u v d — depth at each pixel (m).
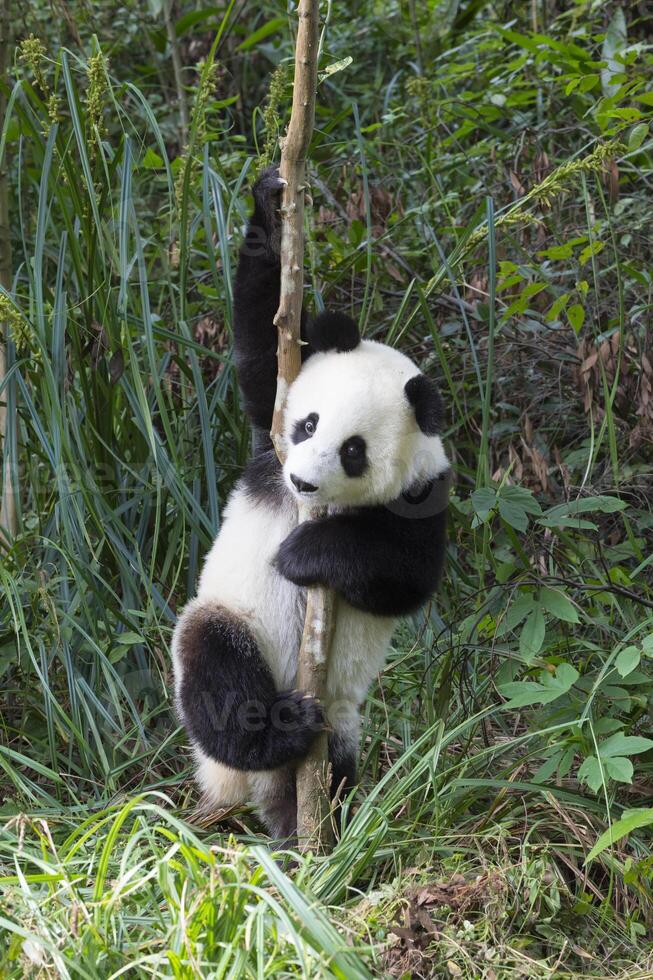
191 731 3.32
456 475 4.90
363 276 5.21
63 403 4.02
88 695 3.97
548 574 4.22
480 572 4.07
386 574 3.16
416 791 3.35
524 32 6.42
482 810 3.69
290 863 3.33
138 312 4.54
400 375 3.17
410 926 2.83
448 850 3.28
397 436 3.09
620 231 4.84
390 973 2.71
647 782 3.77
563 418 4.97
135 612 3.99
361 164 5.16
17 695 4.15
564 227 5.24
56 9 5.50
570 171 4.14
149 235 5.64
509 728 4.18
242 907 2.50
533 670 3.71
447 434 4.70
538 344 4.93
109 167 4.39
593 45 5.88
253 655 3.29
